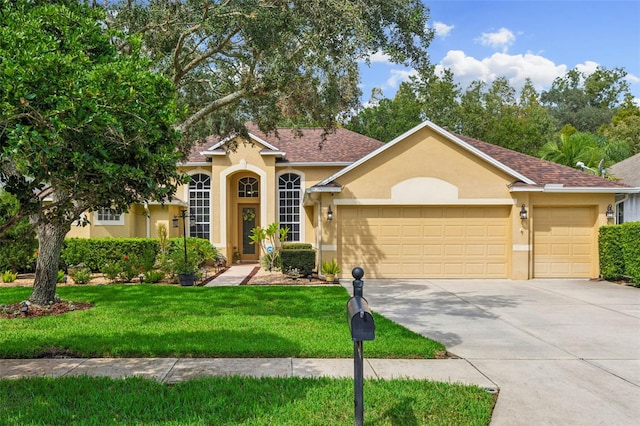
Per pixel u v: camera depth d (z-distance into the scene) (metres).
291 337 6.87
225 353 6.18
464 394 4.79
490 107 40.31
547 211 14.70
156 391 4.79
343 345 6.43
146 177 4.13
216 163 19.34
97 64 4.42
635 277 12.67
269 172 19.25
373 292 11.97
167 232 18.02
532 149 33.62
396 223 14.62
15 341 6.57
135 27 9.62
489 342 7.07
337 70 9.36
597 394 4.95
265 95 11.16
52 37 4.14
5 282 13.37
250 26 9.33
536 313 9.31
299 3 9.16
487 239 14.62
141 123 3.87
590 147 25.17
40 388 4.86
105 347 6.30
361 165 14.49
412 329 7.92
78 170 3.87
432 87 37.09
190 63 10.85
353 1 8.98
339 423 4.07
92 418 4.12
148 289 11.76
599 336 7.45
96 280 14.31
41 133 3.54
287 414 4.25
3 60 3.50
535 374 5.57
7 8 4.63
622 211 20.16
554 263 14.69
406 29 9.26
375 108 38.19
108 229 17.58
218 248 19.27
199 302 9.91
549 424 4.21
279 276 15.37
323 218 14.52
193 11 9.73
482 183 14.42
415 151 14.43
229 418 4.16
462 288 12.71
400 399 4.63
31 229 4.89
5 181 4.33
